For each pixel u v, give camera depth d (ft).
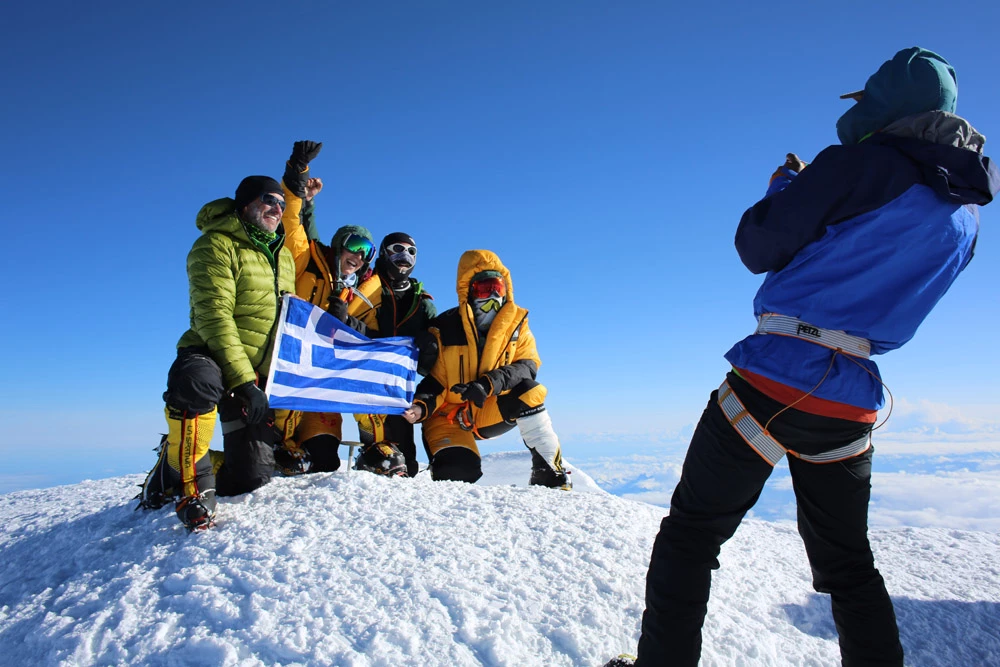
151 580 7.68
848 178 5.07
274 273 10.28
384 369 11.73
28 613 7.50
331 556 7.97
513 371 13.02
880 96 5.48
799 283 5.42
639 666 5.54
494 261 13.65
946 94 5.28
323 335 11.01
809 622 8.41
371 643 6.35
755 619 8.11
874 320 5.31
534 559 8.34
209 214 9.66
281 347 10.18
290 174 12.61
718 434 5.60
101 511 10.61
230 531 8.57
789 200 5.31
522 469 19.38
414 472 12.94
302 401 10.30
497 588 7.59
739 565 9.66
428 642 6.47
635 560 8.63
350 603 6.98
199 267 9.37
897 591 9.73
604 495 10.96
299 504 9.44
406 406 11.95
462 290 13.56
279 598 7.07
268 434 10.34
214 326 9.21
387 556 8.02
